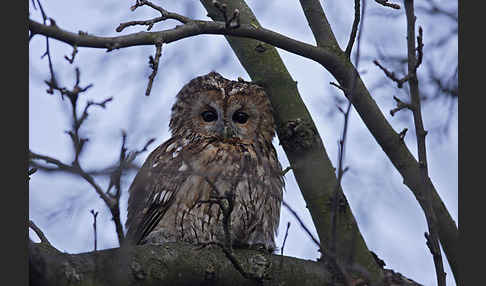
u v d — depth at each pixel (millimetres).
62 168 4664
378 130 7734
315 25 8109
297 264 6945
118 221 5090
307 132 8055
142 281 6062
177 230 8469
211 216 8297
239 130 9367
